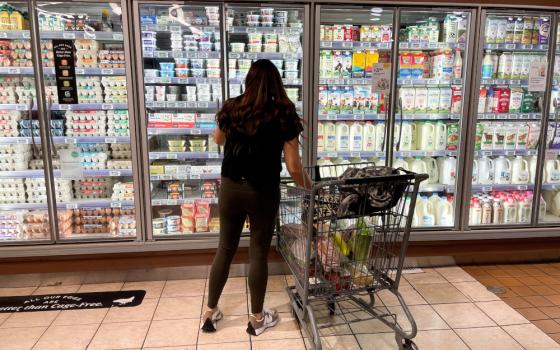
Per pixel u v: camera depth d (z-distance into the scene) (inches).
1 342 93.8
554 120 136.3
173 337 95.7
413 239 130.1
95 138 120.5
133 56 114.0
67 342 93.7
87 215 130.6
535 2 123.1
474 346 91.5
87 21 118.0
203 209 128.9
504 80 129.9
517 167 139.6
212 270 95.4
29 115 120.0
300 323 99.9
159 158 129.5
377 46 124.8
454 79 127.5
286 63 124.0
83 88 120.0
